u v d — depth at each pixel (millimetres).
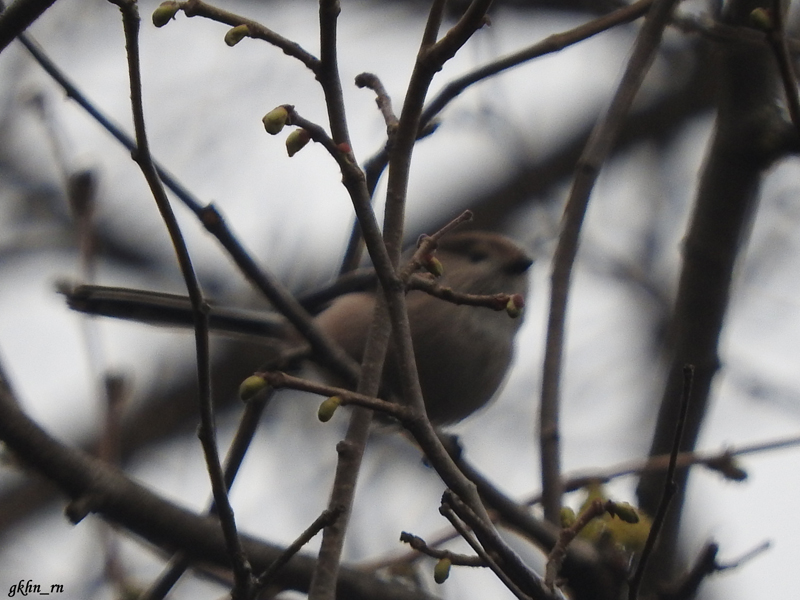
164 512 5371
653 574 6402
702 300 7094
